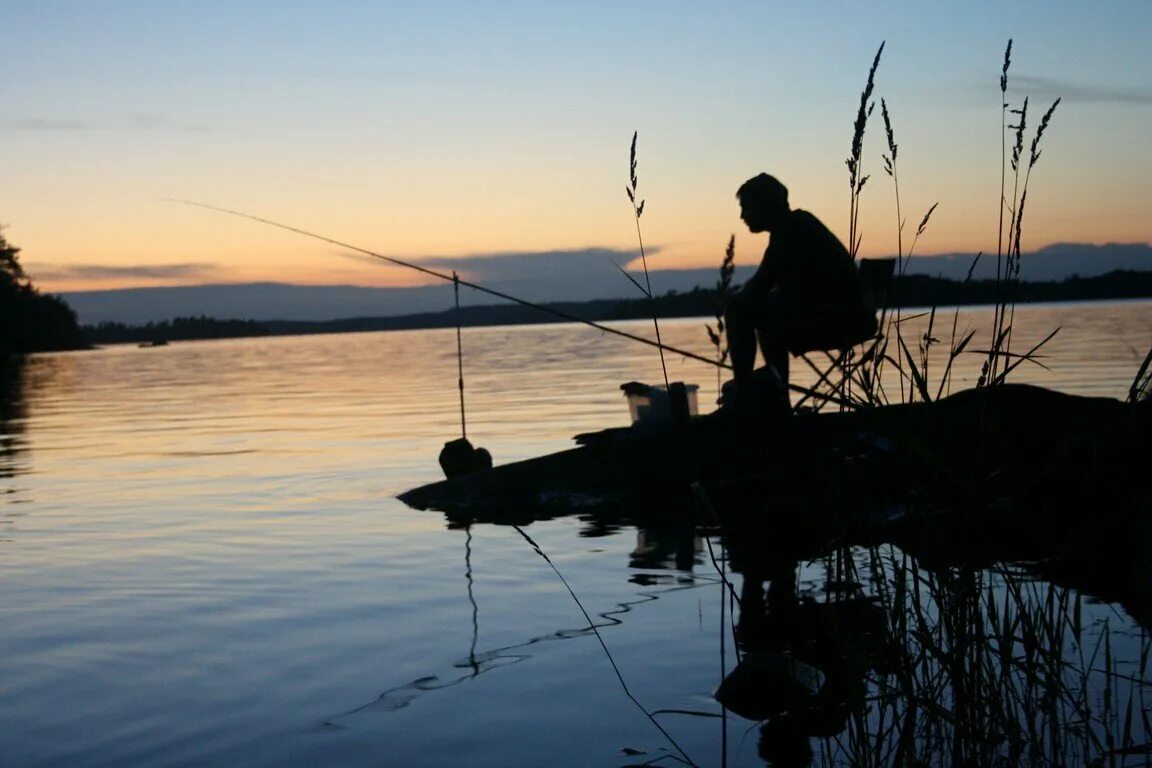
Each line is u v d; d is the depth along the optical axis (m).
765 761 2.30
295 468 8.29
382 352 45.09
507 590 4.05
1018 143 2.37
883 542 2.61
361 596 4.02
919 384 2.37
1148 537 2.55
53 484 7.73
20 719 2.76
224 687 2.96
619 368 23.12
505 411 13.04
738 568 4.32
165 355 53.72
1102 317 40.47
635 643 3.25
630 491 6.34
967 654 2.35
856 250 2.45
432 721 2.62
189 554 4.98
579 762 2.33
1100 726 2.34
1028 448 4.61
